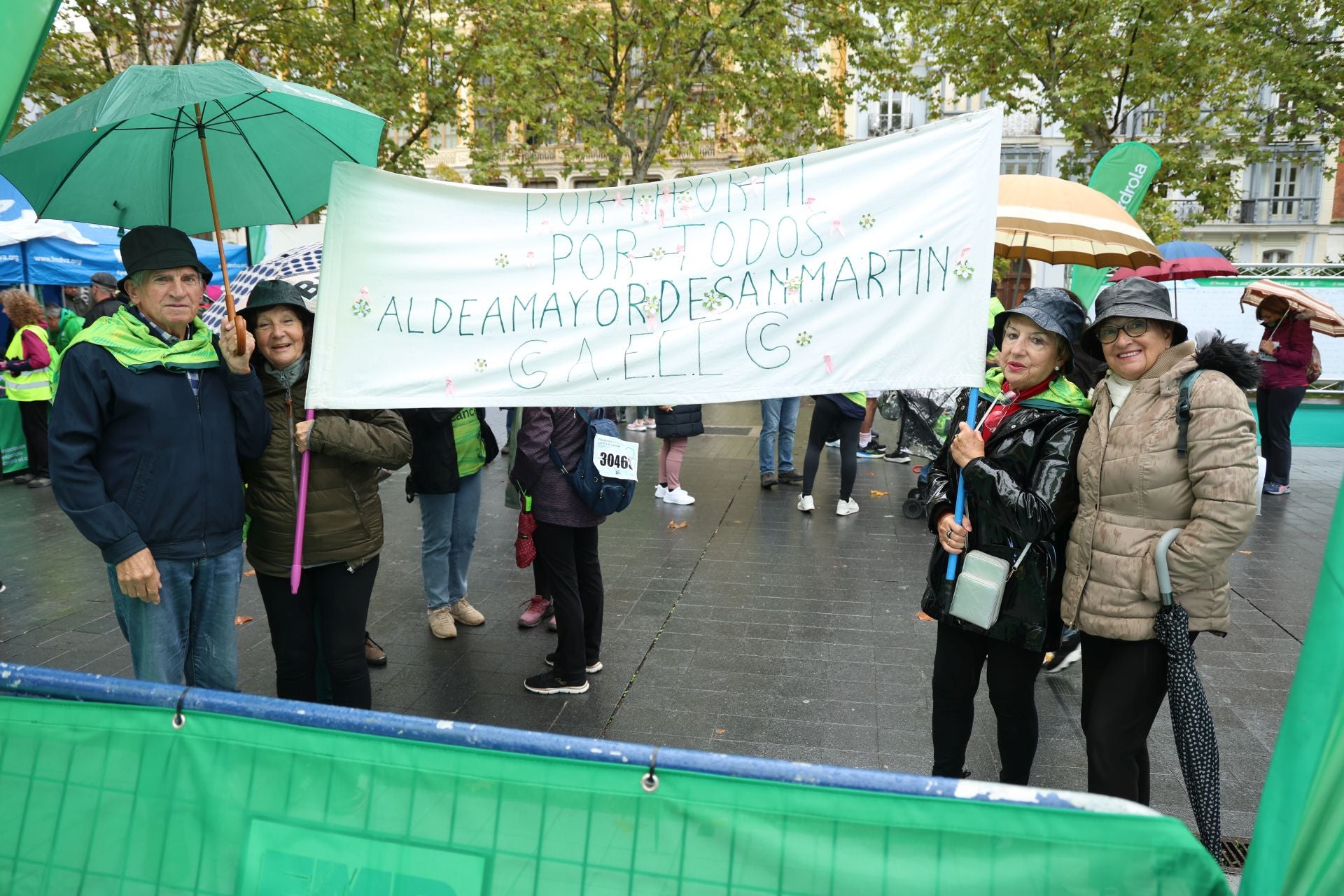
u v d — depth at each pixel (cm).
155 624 284
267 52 1365
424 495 483
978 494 268
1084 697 276
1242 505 236
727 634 507
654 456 1116
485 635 507
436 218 296
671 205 288
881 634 507
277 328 312
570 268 294
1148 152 575
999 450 275
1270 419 888
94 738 206
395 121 1398
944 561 292
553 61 1552
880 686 436
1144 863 163
